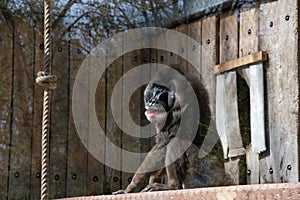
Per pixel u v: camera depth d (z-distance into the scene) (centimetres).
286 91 661
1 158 748
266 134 682
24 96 771
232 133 729
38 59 786
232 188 257
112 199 327
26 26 782
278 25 679
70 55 802
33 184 763
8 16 771
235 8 743
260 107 688
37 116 775
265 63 691
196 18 797
